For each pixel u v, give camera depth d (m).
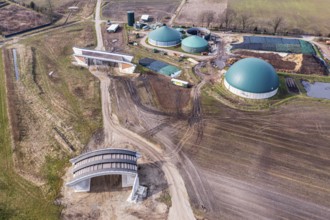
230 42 76.00
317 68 61.94
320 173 35.50
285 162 37.12
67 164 36.22
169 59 65.81
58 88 52.97
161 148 39.03
